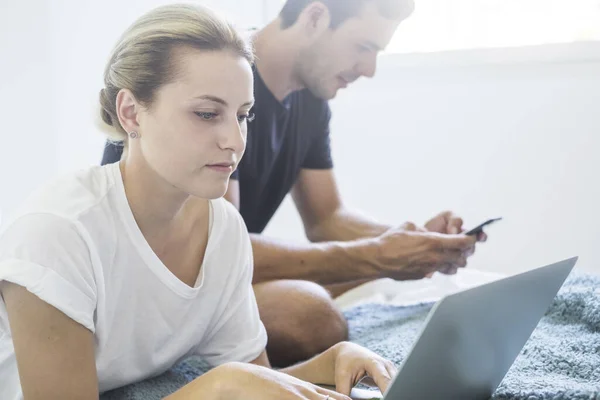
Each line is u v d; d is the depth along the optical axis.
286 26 1.51
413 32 2.13
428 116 2.12
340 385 0.98
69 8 1.98
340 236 1.76
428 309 1.49
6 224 0.90
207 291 1.03
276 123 1.57
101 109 0.95
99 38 1.99
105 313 0.93
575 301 1.32
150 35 0.86
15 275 0.83
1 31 1.92
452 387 0.83
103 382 1.00
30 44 1.95
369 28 1.47
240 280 1.08
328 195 1.79
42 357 0.84
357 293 1.81
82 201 0.90
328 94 1.57
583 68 1.96
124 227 0.93
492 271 2.09
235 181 1.41
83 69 2.00
